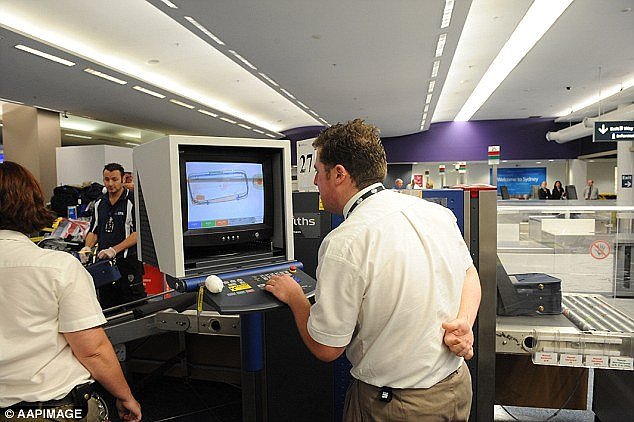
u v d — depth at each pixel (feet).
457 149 50.16
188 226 4.36
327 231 6.56
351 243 3.33
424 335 3.37
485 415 6.25
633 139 24.12
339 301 3.31
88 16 17.88
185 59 23.82
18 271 3.71
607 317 6.38
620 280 6.71
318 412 6.88
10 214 3.89
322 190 3.95
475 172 50.52
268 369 6.83
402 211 3.58
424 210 3.75
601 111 37.99
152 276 10.69
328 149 3.76
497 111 43.45
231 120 38.68
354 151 3.65
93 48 21.74
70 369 3.93
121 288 10.42
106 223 10.99
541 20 19.83
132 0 16.57
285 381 6.85
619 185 32.14
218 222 4.60
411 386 3.42
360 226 3.41
